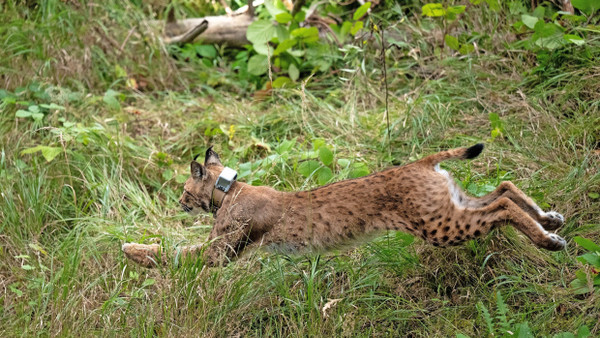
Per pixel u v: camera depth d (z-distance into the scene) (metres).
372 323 7.22
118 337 7.06
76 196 9.60
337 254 7.91
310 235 7.41
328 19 12.24
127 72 12.17
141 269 8.04
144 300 7.59
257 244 7.63
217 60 12.84
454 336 6.95
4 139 10.03
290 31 11.85
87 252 8.41
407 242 7.67
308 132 10.20
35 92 10.83
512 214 6.92
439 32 11.33
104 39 12.20
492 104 10.01
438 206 6.98
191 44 12.87
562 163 8.65
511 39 10.84
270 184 9.25
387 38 11.47
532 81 10.10
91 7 12.45
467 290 7.43
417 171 7.12
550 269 7.50
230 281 7.55
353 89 11.05
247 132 10.47
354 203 7.25
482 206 7.44
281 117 10.56
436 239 7.08
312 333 6.96
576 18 9.89
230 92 12.14
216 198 7.65
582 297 7.19
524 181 8.45
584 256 6.82
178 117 11.15
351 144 9.88
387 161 9.38
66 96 10.80
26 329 7.09
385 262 7.70
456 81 10.45
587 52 9.74
